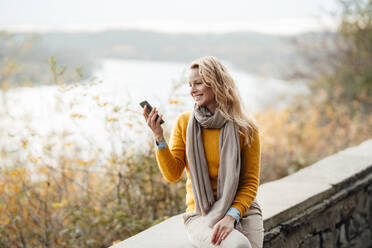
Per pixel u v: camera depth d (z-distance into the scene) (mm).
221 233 2037
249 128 2191
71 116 3523
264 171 5668
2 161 3717
